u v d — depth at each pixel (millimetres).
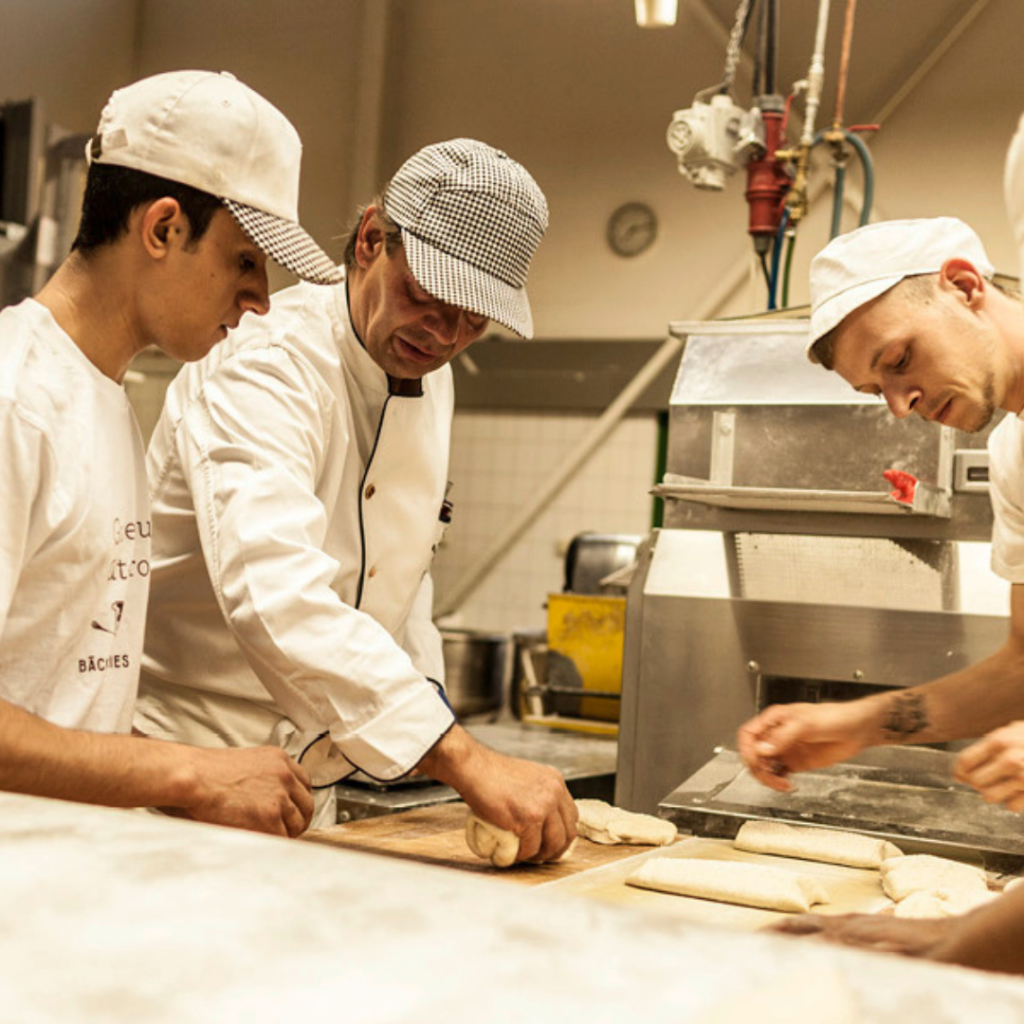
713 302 4746
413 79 5379
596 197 5039
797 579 2117
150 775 1179
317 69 5520
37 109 3412
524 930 358
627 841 1684
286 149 1319
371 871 413
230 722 1723
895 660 1997
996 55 4328
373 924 359
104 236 1268
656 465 4883
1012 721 1683
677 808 1806
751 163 2838
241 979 314
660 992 312
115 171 1250
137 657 1398
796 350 2197
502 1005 300
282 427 1534
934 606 1996
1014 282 1962
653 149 4945
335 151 5445
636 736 2184
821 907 1407
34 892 377
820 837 1655
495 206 1535
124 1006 293
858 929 700
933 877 1431
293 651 1378
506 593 5133
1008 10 4320
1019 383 1602
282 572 1402
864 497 1859
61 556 1227
